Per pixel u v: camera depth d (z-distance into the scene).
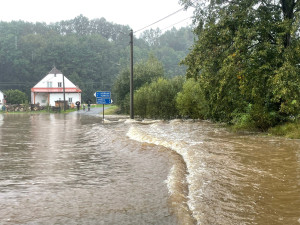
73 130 18.70
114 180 6.57
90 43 133.25
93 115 41.16
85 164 8.32
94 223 4.27
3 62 114.38
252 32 14.02
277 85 13.10
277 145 10.32
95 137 14.84
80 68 119.12
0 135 15.88
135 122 24.20
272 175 6.43
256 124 15.50
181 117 28.12
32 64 116.19
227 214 4.51
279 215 4.45
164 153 9.29
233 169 6.99
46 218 4.46
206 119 23.69
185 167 7.41
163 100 28.80
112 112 48.50
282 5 15.34
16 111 59.69
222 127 17.59
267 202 4.95
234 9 15.37
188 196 5.30
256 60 14.34
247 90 14.68
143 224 4.22
